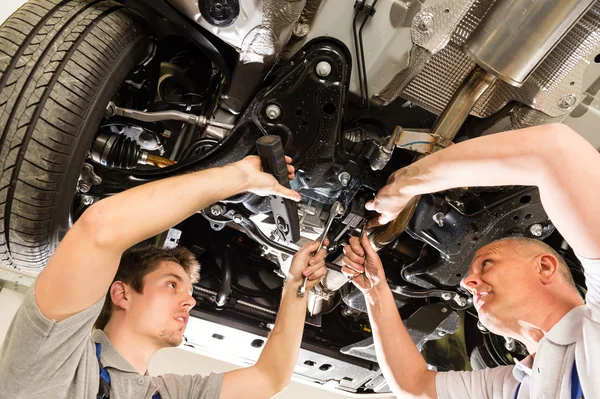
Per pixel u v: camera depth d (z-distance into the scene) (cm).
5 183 209
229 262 304
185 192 174
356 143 244
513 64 213
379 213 231
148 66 256
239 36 222
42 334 158
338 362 317
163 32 242
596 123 246
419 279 275
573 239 159
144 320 196
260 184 190
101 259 161
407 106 255
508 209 254
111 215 163
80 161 217
